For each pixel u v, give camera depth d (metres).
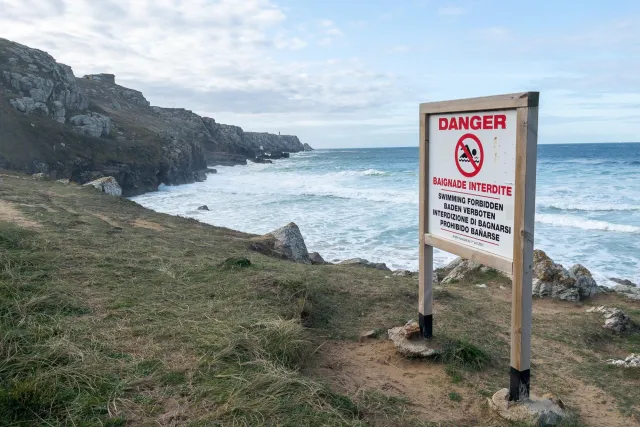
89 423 2.74
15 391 2.89
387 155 111.06
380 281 7.27
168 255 7.32
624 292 8.61
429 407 3.65
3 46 41.47
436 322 5.71
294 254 11.59
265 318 4.57
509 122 3.42
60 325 4.05
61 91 42.12
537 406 3.54
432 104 4.21
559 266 8.00
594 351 5.45
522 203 3.31
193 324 4.33
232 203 28.47
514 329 3.52
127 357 3.61
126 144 41.16
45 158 33.06
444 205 4.25
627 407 4.02
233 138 103.94
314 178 46.91
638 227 18.08
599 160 57.12
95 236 8.11
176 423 2.81
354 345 4.83
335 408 3.14
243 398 3.06
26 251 6.17
